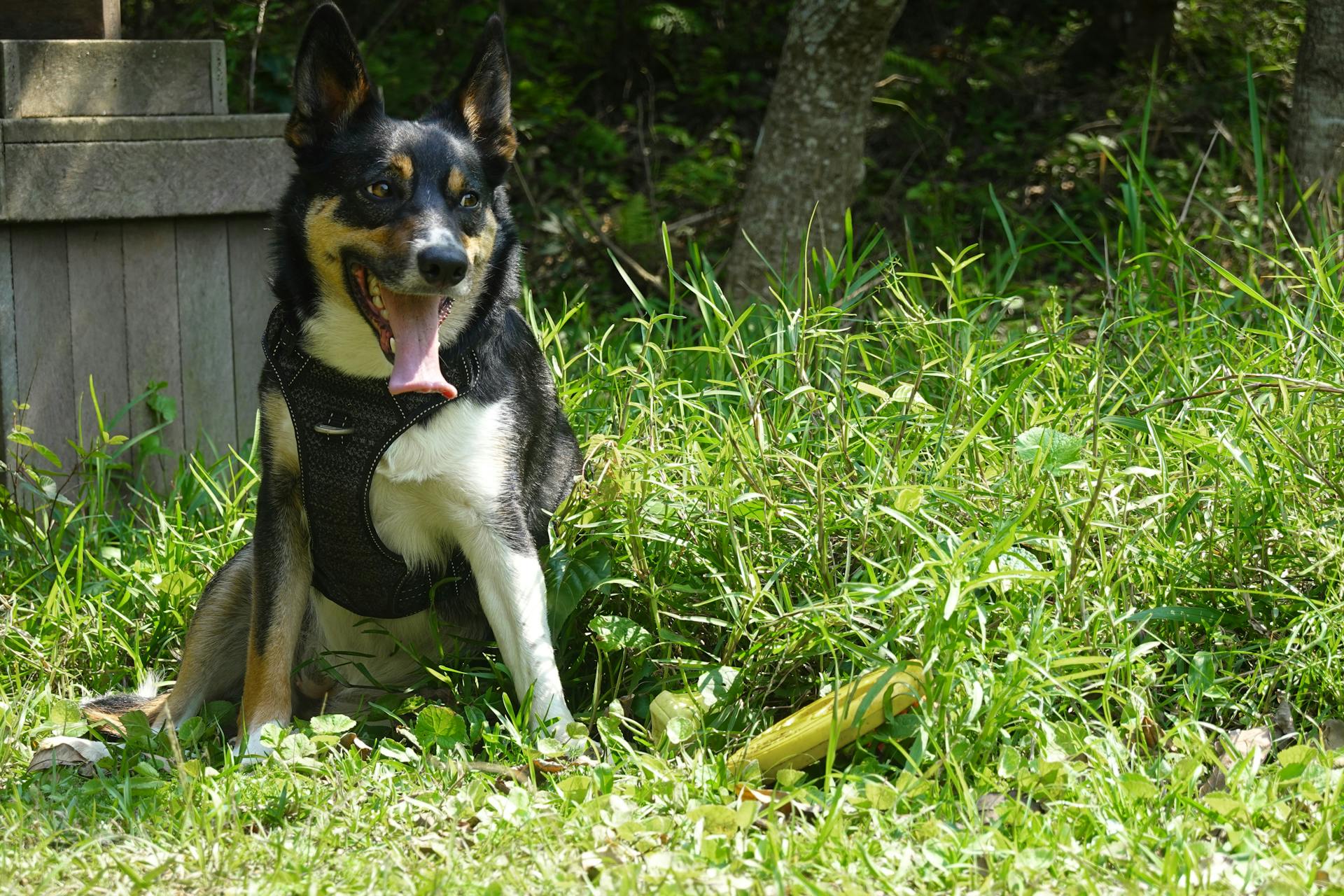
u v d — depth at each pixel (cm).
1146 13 874
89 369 458
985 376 389
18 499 443
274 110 707
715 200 795
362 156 308
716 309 401
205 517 448
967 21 975
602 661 334
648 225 718
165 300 471
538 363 352
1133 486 346
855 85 635
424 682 341
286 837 257
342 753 298
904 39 956
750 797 269
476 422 313
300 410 312
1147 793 256
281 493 327
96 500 433
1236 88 831
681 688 322
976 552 298
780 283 469
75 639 368
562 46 938
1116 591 318
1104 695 283
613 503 343
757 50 957
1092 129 822
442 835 256
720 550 335
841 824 247
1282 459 337
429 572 336
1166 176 739
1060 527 324
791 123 642
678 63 947
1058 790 261
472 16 884
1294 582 323
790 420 376
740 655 310
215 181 470
